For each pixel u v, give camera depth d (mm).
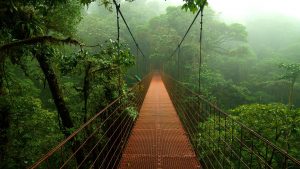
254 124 9539
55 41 4430
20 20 4230
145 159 5156
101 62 6559
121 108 6359
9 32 4406
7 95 7113
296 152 9008
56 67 7016
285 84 29094
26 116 9055
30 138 8711
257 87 31375
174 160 5102
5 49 4238
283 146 9148
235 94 26984
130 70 26688
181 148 5723
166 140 6258
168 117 8773
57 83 6906
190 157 5242
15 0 4121
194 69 27750
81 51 6523
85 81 6723
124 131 6340
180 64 30156
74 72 6832
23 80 11289
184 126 7488
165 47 30078
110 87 6969
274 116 9602
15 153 7812
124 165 4906
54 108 15602
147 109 10250
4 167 7250
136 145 5914
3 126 7371
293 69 23328
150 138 6414
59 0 4762
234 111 10594
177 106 9898
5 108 7223
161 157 5242
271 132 9336
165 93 15625
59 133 9398
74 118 8992
